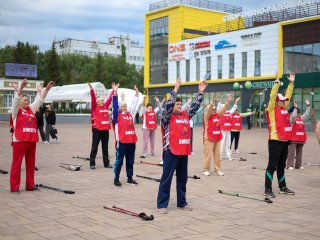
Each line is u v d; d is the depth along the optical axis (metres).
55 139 24.39
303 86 37.88
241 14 48.38
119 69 80.19
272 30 40.50
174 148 7.18
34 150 9.03
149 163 14.01
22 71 58.41
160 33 54.59
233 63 44.69
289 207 7.64
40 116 21.28
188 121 7.38
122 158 9.72
